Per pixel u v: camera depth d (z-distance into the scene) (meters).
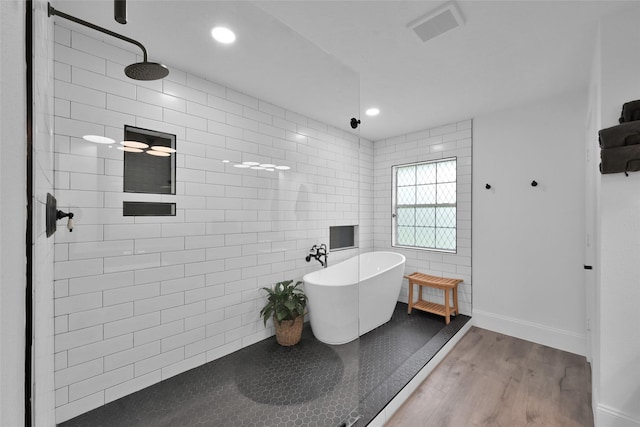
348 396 1.84
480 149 3.20
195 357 1.92
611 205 1.58
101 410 1.50
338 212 3.30
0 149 0.31
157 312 1.74
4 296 0.32
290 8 1.54
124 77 1.59
